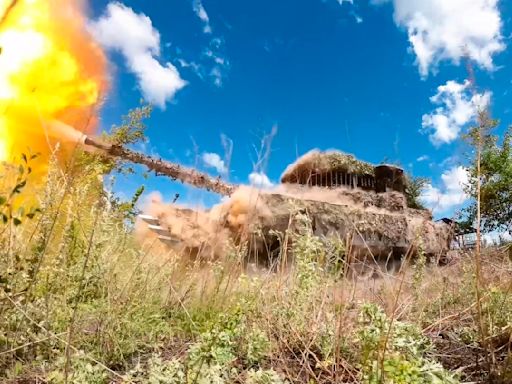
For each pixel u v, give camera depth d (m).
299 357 2.50
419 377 1.84
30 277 2.62
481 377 2.21
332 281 2.81
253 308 2.76
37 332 2.60
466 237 3.65
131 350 2.63
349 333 2.50
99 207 3.34
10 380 2.21
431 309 3.21
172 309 3.37
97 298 3.18
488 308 2.64
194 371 2.00
